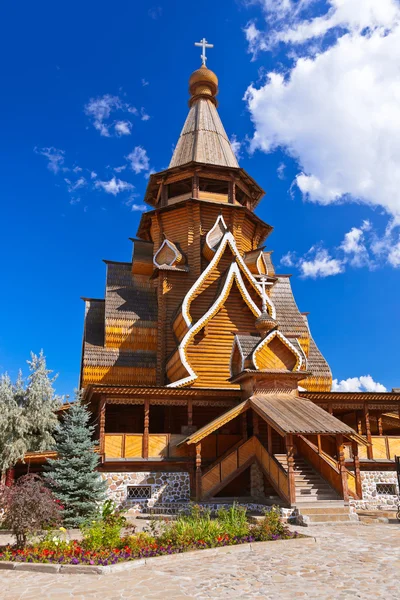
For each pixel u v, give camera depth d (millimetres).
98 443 19078
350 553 11008
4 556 11117
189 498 19859
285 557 10711
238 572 9477
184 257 29594
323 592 8047
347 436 17672
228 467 19359
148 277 32125
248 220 32531
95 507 16734
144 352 28375
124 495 19281
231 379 21906
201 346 24828
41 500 11883
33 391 20656
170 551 11242
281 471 17281
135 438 20047
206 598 7832
